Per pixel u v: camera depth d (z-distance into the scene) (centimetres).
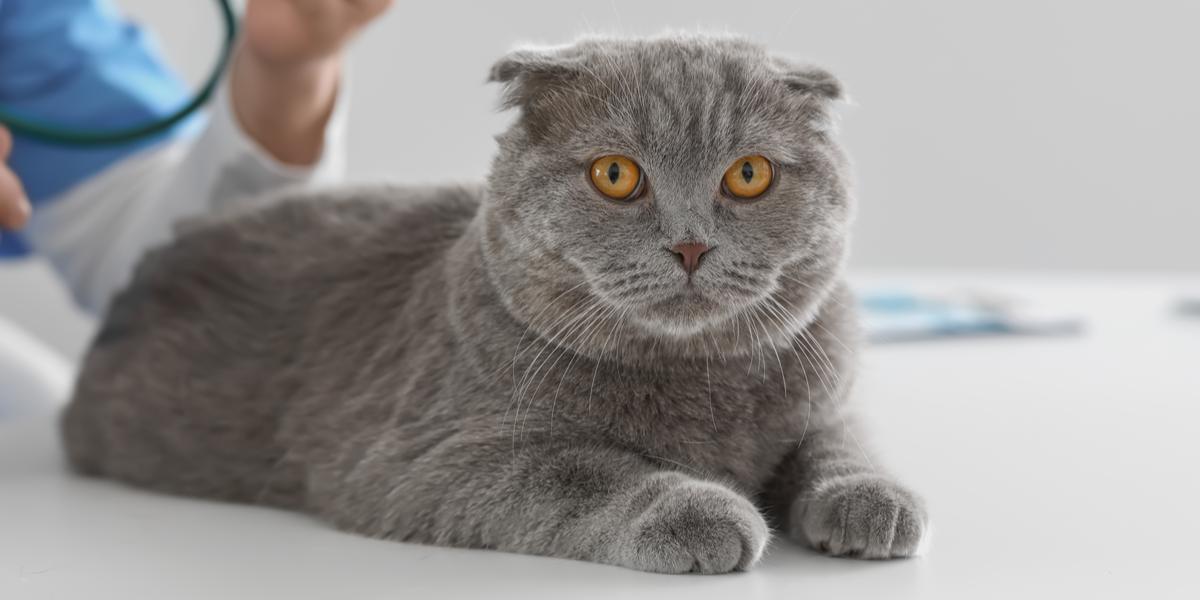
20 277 158
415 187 92
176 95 121
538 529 74
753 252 75
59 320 160
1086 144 165
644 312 75
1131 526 76
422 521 76
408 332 82
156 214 111
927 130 163
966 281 159
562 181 76
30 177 116
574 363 77
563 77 78
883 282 154
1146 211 167
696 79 76
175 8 151
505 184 78
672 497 72
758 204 76
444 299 81
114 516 82
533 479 74
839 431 80
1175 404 103
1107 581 70
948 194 165
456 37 147
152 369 90
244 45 101
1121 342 129
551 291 77
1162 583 69
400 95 148
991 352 124
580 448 76
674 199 75
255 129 106
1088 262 168
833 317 80
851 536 73
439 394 79
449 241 86
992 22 161
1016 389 108
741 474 78
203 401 87
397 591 69
